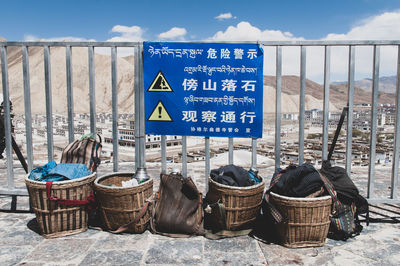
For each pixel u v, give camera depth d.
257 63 3.28
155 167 6.41
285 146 83.56
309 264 2.44
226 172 2.99
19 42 3.44
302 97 3.28
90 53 3.42
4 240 2.87
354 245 2.78
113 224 2.98
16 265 2.40
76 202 2.90
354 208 2.95
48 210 2.84
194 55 3.34
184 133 3.42
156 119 3.43
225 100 3.35
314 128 159.88
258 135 3.34
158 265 2.40
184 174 3.46
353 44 3.21
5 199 4.12
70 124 3.52
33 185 2.82
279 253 2.62
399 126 3.31
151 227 2.98
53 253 2.61
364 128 152.50
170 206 2.92
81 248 2.70
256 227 3.14
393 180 3.38
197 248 2.70
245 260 2.50
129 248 2.69
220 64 3.32
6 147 3.57
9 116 3.54
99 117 141.25
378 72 3.25
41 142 86.31
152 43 3.36
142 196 2.94
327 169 3.14
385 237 2.94
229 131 3.38
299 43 3.24
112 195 2.86
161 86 3.39
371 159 3.38
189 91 3.38
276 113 3.36
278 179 2.91
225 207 2.85
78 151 3.30
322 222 2.69
